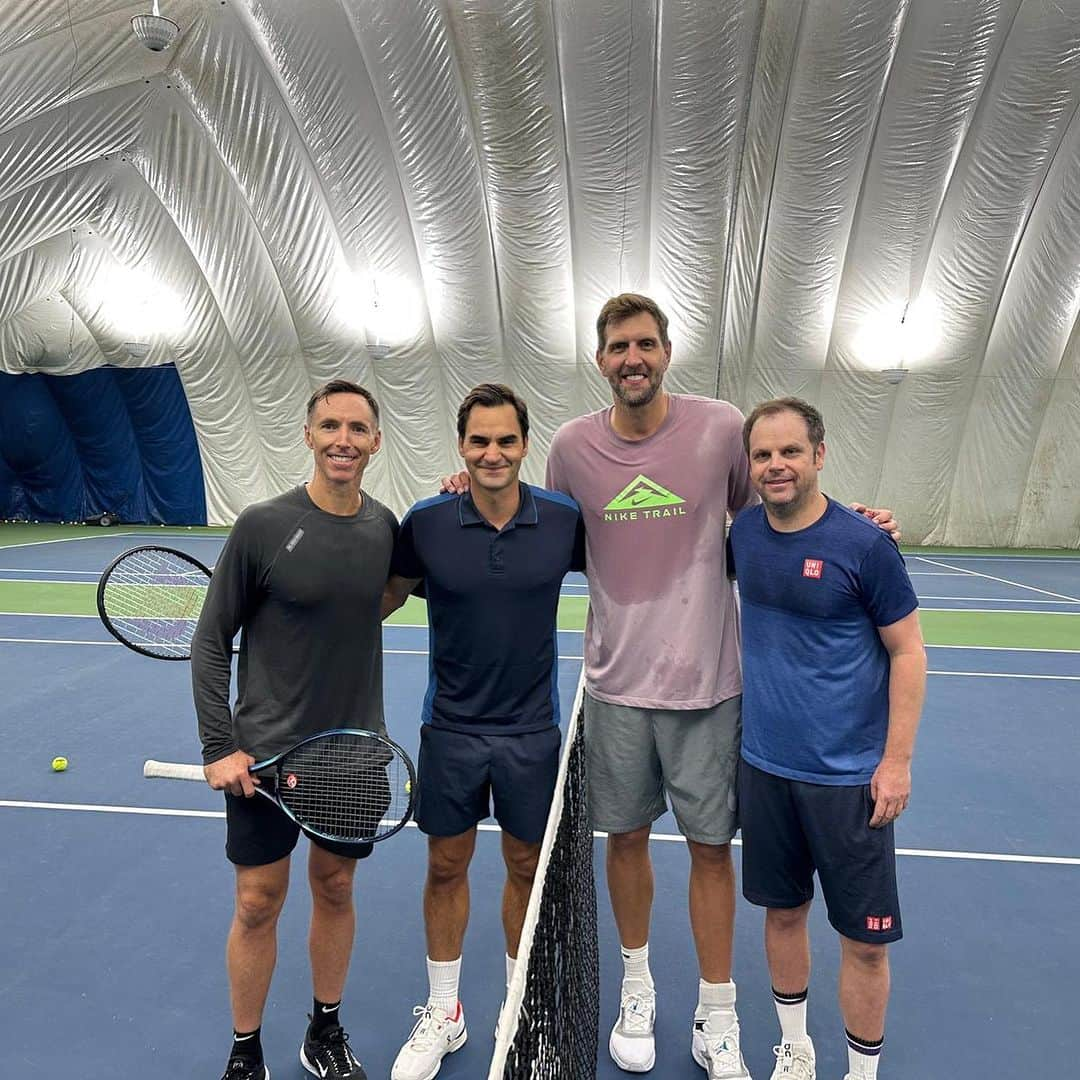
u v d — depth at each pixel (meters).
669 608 2.38
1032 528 16.73
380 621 2.32
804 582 2.05
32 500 20.66
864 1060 2.13
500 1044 1.13
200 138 13.38
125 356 18.25
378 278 14.91
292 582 2.10
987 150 12.79
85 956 2.77
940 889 3.29
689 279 14.10
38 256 15.56
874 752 2.07
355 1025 2.50
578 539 2.54
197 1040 2.40
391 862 3.50
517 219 13.83
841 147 12.48
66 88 10.58
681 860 3.57
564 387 16.06
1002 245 13.84
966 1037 2.45
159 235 15.37
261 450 18.39
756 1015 2.58
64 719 5.20
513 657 2.31
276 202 13.92
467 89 12.34
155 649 2.66
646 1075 2.32
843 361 15.39
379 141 12.91
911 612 2.03
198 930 2.93
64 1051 2.34
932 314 14.86
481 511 2.30
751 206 13.58
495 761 2.33
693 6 10.62
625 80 11.67
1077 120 12.42
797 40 11.34
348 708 2.23
